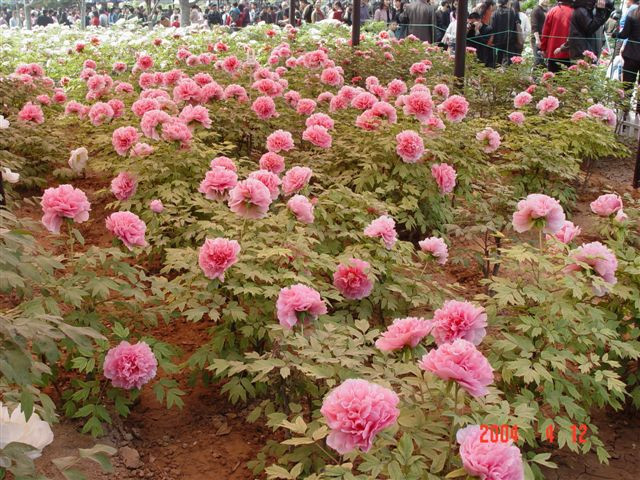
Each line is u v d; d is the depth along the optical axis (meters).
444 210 5.45
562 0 10.55
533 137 6.98
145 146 4.98
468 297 4.76
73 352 3.16
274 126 6.84
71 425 3.09
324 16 20.92
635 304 3.23
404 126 5.64
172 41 14.70
